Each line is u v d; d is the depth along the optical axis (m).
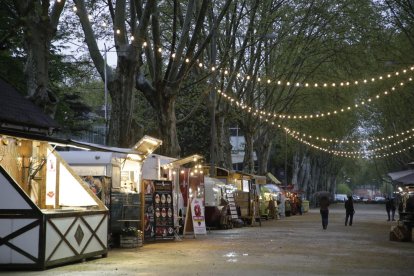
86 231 14.49
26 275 11.91
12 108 14.89
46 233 12.68
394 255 17.05
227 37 34.03
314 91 51.84
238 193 33.19
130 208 18.92
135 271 12.69
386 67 44.28
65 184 16.22
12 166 15.70
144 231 20.34
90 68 36.50
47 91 17.30
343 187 179.62
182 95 38.47
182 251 17.38
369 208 83.69
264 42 41.38
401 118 53.69
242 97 42.06
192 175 24.66
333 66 48.47
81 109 37.91
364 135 76.69
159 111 26.36
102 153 18.70
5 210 12.65
